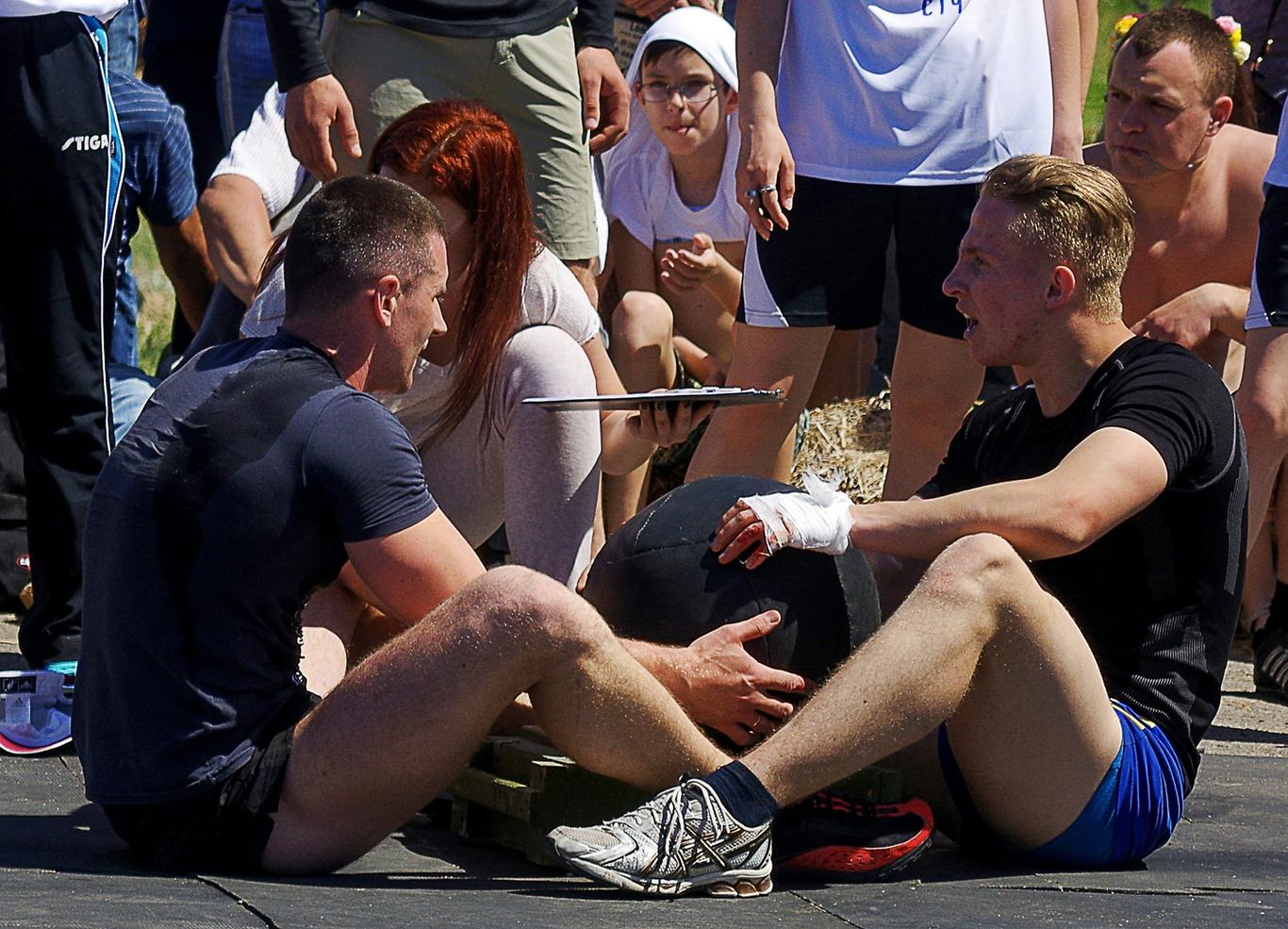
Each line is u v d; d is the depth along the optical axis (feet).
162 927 21.31
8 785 31.78
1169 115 44.88
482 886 25.13
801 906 24.20
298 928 21.45
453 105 32.89
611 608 27.63
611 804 26.32
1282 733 43.88
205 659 24.53
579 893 24.67
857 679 24.58
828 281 42.16
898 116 41.09
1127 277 47.91
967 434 30.53
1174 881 26.89
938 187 41.34
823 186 41.73
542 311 34.47
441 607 24.47
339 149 43.47
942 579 24.98
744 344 43.14
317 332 25.77
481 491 35.06
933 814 28.17
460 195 32.04
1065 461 26.94
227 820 24.70
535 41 43.47
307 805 24.71
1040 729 25.99
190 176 50.83
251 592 24.48
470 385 33.04
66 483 36.63
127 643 24.56
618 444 35.29
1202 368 28.14
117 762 24.89
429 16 42.47
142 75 59.00
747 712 26.48
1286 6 56.85
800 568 27.12
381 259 25.70
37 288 36.52
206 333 48.08
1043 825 26.96
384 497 24.89
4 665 42.68
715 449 43.78
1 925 21.04
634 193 54.85
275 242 33.99
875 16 40.98
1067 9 43.27
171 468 24.47
